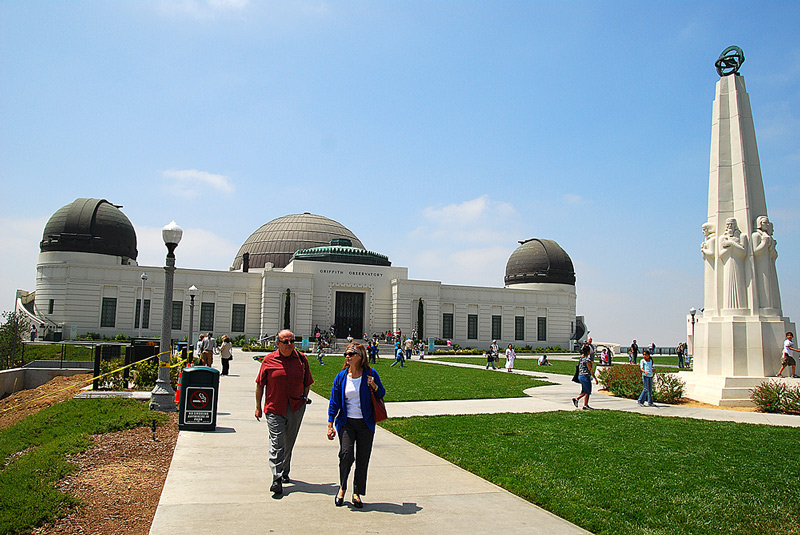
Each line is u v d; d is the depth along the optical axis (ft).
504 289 247.50
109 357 86.74
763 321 74.64
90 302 194.59
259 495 28.17
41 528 23.53
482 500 28.78
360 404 27.78
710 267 80.38
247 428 46.62
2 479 29.14
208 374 45.27
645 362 69.72
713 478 33.42
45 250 201.36
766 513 27.53
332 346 200.75
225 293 210.79
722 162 80.33
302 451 39.01
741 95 80.23
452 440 43.47
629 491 30.50
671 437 46.42
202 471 32.45
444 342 227.40
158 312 201.36
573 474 33.68
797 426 55.11
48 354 130.72
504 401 69.77
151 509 26.43
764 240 75.97
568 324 256.52
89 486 29.30
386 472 34.04
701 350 78.79
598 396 78.02
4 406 79.10
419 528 24.32
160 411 52.39
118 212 216.54
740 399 70.08
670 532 24.88
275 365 30.50
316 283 220.64
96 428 43.68
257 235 273.13
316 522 24.49
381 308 229.04
